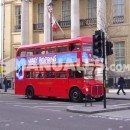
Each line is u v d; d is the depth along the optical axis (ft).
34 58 103.14
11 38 167.84
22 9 157.28
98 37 67.15
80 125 48.88
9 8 168.96
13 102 91.50
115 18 136.56
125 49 133.69
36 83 102.06
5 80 142.31
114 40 136.05
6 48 168.96
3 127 47.01
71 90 91.66
